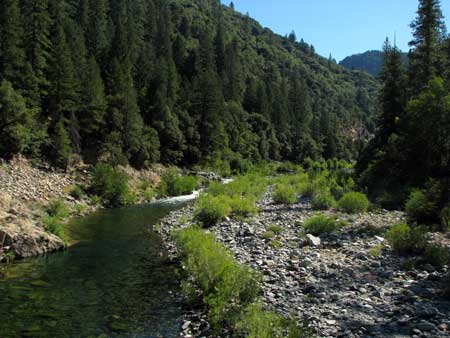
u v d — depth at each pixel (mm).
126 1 124062
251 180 60750
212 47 122438
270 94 134250
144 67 81562
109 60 76750
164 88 80250
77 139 52375
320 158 123125
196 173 69812
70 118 54219
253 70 167000
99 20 93438
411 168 34031
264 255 16609
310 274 13852
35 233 18953
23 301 12633
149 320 11336
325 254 16484
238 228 23000
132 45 89125
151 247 20422
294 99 141500
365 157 45906
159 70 82250
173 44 120125
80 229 25344
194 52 117375
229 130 97938
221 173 75562
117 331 10609
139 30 110938
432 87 31750
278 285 12906
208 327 10555
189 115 82625
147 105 76000
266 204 34062
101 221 28859
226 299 11086
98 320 11320
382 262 14898
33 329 10641
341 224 21969
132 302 12750
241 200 30656
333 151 131750
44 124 49250
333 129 138625
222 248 15984
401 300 10961
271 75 171750
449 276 12445
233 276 11656
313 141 125312
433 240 17797
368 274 13547
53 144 46594
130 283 14633
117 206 38125
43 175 41438
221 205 27094
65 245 19875
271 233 20328
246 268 12555
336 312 10391
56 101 52969
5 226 18250
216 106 87062
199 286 13539
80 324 11023
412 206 23000
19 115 42250
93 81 58281
